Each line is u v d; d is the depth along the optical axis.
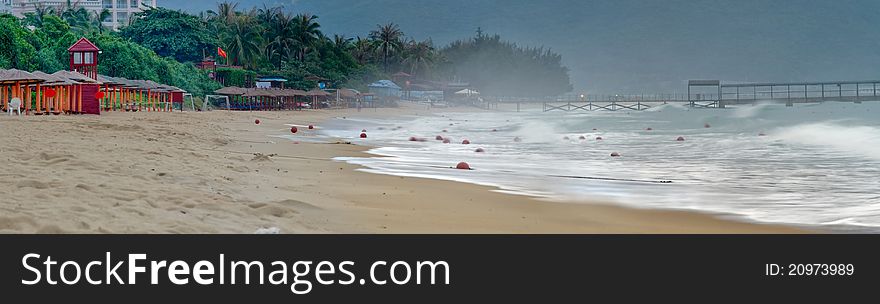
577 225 11.08
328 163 19.86
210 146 24.73
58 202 9.77
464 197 13.60
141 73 67.94
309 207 11.26
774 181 17.09
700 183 16.59
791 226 11.28
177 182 12.87
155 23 101.75
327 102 100.81
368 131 43.75
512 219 11.37
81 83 41.62
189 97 76.19
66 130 25.75
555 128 47.72
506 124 56.31
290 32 121.25
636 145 30.30
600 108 119.81
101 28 119.75
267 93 80.25
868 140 30.19
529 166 20.69
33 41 62.25
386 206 12.07
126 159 15.98
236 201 11.05
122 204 10.01
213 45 104.88
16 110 42.25
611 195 14.38
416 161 21.62
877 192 14.98
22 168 13.09
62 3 156.50
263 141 29.83
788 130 39.12
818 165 21.05
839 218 12.01
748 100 101.31
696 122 54.75
